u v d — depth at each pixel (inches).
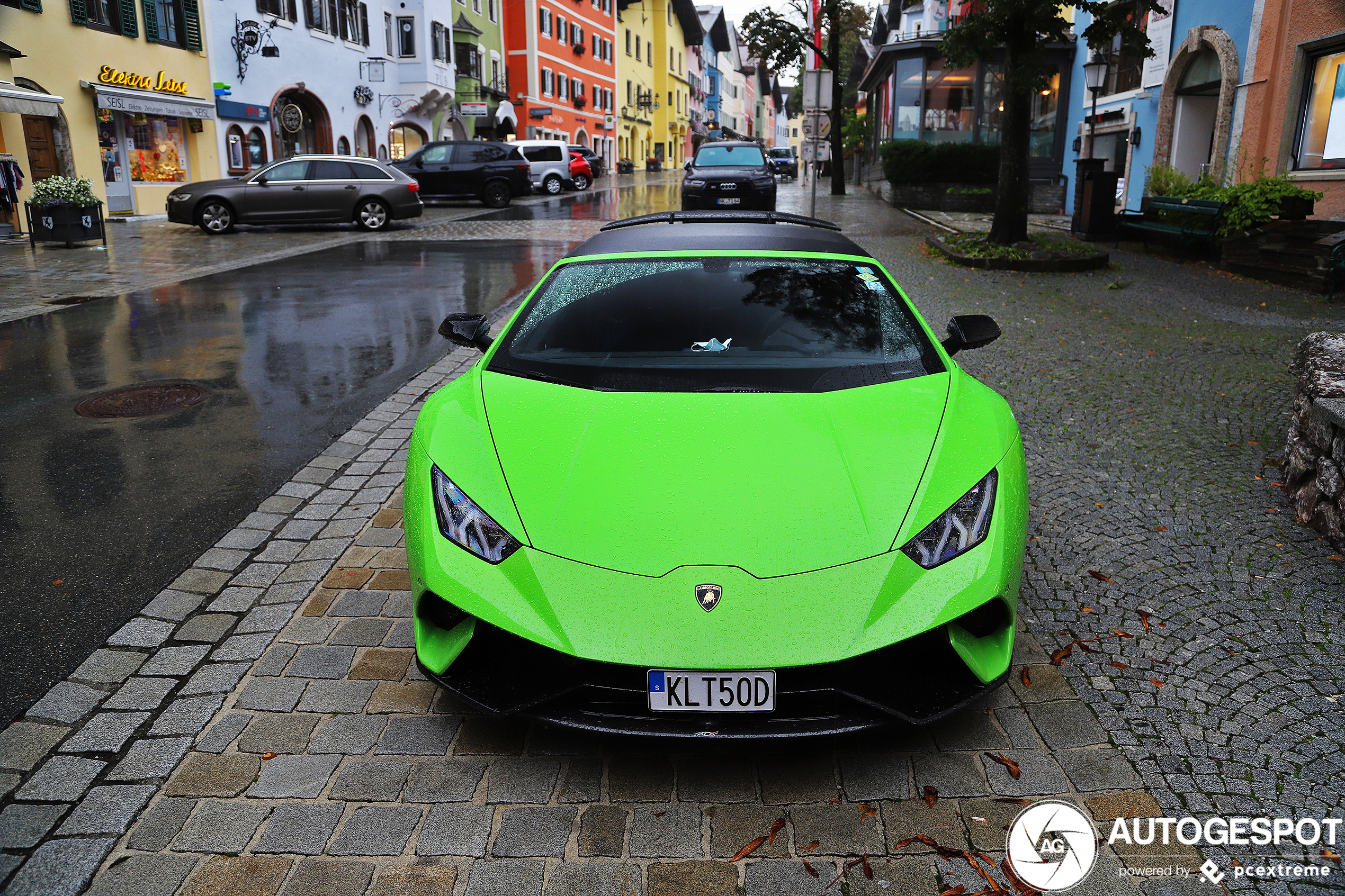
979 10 493.0
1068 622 128.8
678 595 90.4
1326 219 491.2
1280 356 277.9
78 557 150.9
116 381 265.0
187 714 108.9
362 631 128.3
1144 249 563.8
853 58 2108.8
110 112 807.1
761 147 837.8
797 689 90.4
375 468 194.9
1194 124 692.7
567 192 1251.2
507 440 108.9
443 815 92.4
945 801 93.8
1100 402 234.2
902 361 126.3
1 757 101.1
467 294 421.7
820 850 87.4
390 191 744.3
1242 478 180.9
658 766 99.7
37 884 83.6
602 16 2256.4
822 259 147.6
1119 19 472.7
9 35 700.7
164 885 83.7
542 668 95.5
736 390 117.4
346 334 330.3
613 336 130.3
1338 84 499.8
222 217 713.0
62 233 597.9
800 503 97.5
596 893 82.5
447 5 1428.4
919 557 94.4
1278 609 130.8
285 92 1096.8
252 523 165.3
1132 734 104.1
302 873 85.0
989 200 893.2
